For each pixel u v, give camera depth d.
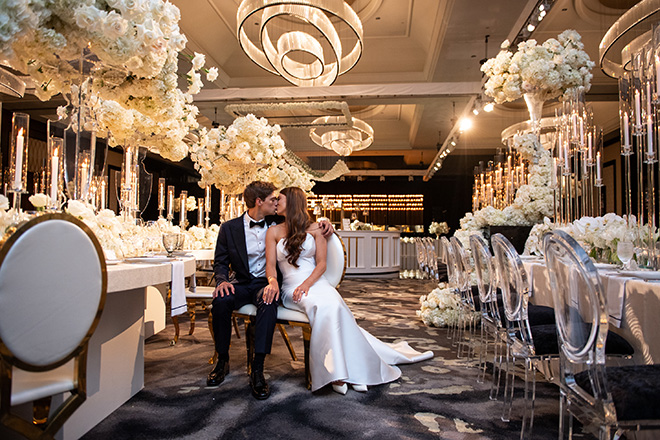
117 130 2.83
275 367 3.27
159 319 4.18
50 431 1.41
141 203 3.12
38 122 10.69
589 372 1.41
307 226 3.06
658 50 2.50
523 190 4.66
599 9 7.08
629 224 2.80
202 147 4.44
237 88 10.04
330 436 2.11
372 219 20.59
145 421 2.26
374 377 2.86
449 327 4.68
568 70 4.62
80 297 1.45
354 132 11.24
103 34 1.88
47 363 1.37
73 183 2.29
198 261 5.19
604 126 12.55
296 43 5.88
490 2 6.56
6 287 1.24
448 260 4.14
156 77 2.30
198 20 7.81
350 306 6.44
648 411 1.31
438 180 20.19
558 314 1.66
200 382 2.89
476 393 2.75
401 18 8.12
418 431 2.18
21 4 1.64
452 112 11.78
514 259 2.12
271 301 2.73
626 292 2.16
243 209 5.04
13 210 1.85
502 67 4.89
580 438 2.12
